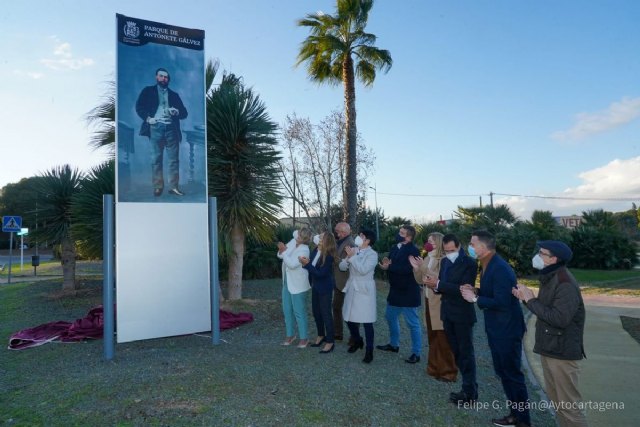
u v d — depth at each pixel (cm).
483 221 1878
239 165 949
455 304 430
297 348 605
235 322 762
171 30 627
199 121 641
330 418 376
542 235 1881
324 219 2127
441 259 472
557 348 325
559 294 321
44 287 1335
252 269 1486
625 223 5550
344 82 1512
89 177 1172
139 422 357
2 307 1023
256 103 980
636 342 705
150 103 607
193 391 419
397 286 560
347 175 1473
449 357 486
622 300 1176
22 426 358
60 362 555
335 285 656
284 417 372
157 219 604
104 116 1082
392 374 501
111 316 564
